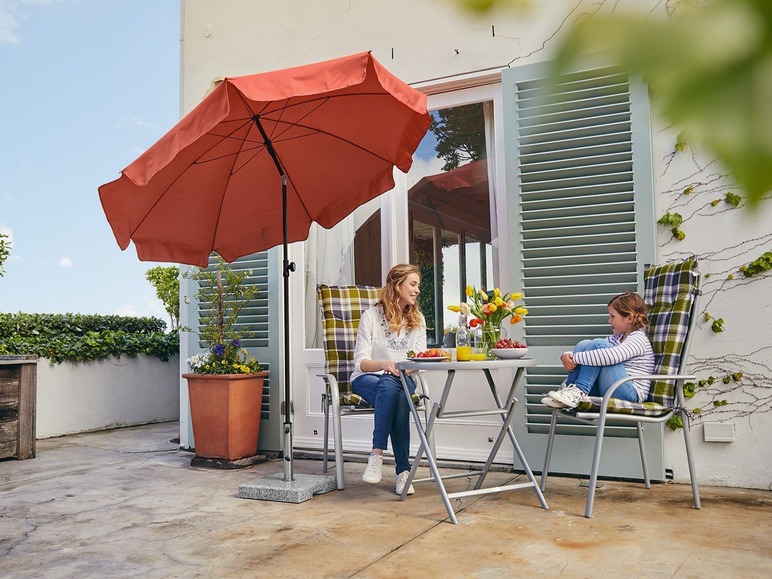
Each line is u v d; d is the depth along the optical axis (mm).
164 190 3416
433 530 2766
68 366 6270
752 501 3154
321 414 4578
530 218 3898
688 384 3547
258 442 4645
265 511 3150
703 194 3551
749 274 3443
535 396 3822
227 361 4477
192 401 4414
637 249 3633
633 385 3135
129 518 3090
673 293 3234
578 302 3773
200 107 2902
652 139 3645
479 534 2689
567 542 2561
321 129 3602
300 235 4016
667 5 207
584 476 3691
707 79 180
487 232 4191
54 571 2389
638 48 194
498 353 3232
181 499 3441
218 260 4660
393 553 2482
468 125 4285
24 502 3461
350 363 3932
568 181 3791
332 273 4645
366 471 3338
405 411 3432
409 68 4328
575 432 3715
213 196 3678
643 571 2236
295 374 4664
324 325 3941
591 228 3744
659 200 3643
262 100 2811
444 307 4273
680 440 3568
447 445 4133
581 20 224
